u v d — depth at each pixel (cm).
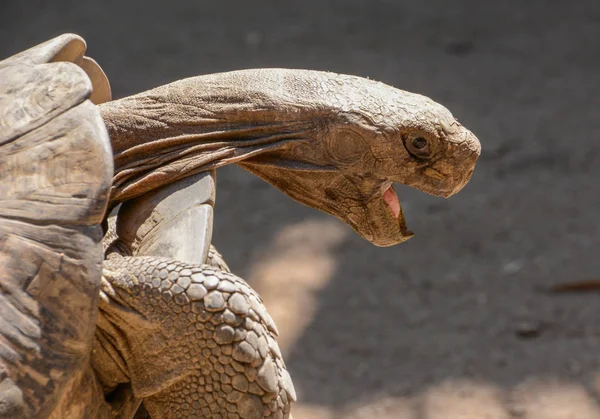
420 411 939
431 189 484
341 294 1195
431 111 475
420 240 1340
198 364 432
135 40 2242
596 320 1105
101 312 438
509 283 1208
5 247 392
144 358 439
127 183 465
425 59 2072
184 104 471
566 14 2348
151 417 458
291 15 2452
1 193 404
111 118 467
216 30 2325
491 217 1397
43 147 409
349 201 492
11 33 2252
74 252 395
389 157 472
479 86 1909
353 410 951
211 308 425
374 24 2345
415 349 1068
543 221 1373
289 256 1297
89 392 431
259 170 495
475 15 2378
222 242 1348
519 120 1739
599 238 1307
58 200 400
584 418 898
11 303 387
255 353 431
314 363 1047
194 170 465
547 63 2027
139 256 446
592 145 1622
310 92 471
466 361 1035
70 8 2497
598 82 1908
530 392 959
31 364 385
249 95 470
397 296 1191
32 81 432
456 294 1191
